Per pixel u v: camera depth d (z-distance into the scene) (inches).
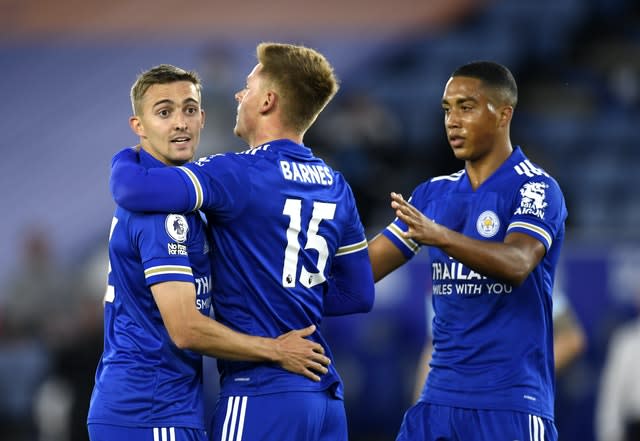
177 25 2175.2
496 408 593.6
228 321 554.6
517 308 600.4
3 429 1397.6
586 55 2027.6
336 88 590.9
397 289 1181.1
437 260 620.4
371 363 1186.0
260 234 549.6
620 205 1768.0
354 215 596.7
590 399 1147.3
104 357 557.0
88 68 2132.1
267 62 574.9
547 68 1995.6
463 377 603.8
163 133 564.1
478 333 603.2
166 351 544.1
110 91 2068.2
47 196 1851.6
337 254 595.2
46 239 1599.4
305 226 561.6
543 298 610.2
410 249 650.2
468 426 598.2
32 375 1406.3
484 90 606.5
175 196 528.4
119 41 2171.5
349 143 1503.4
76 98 2062.0
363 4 2139.5
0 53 2156.7
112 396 539.5
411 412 623.2
